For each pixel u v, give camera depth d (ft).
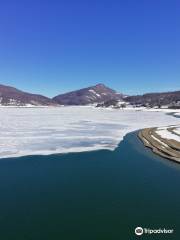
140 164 101.76
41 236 53.01
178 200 68.74
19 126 214.07
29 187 76.54
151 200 68.54
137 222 58.18
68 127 216.13
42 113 459.32
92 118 332.19
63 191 73.72
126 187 77.15
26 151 119.65
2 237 52.60
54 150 122.93
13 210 63.05
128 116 390.42
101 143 143.54
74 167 96.27
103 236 53.11
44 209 63.67
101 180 82.58
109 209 63.72
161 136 173.17
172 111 593.42
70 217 60.18
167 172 91.66
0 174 87.51
